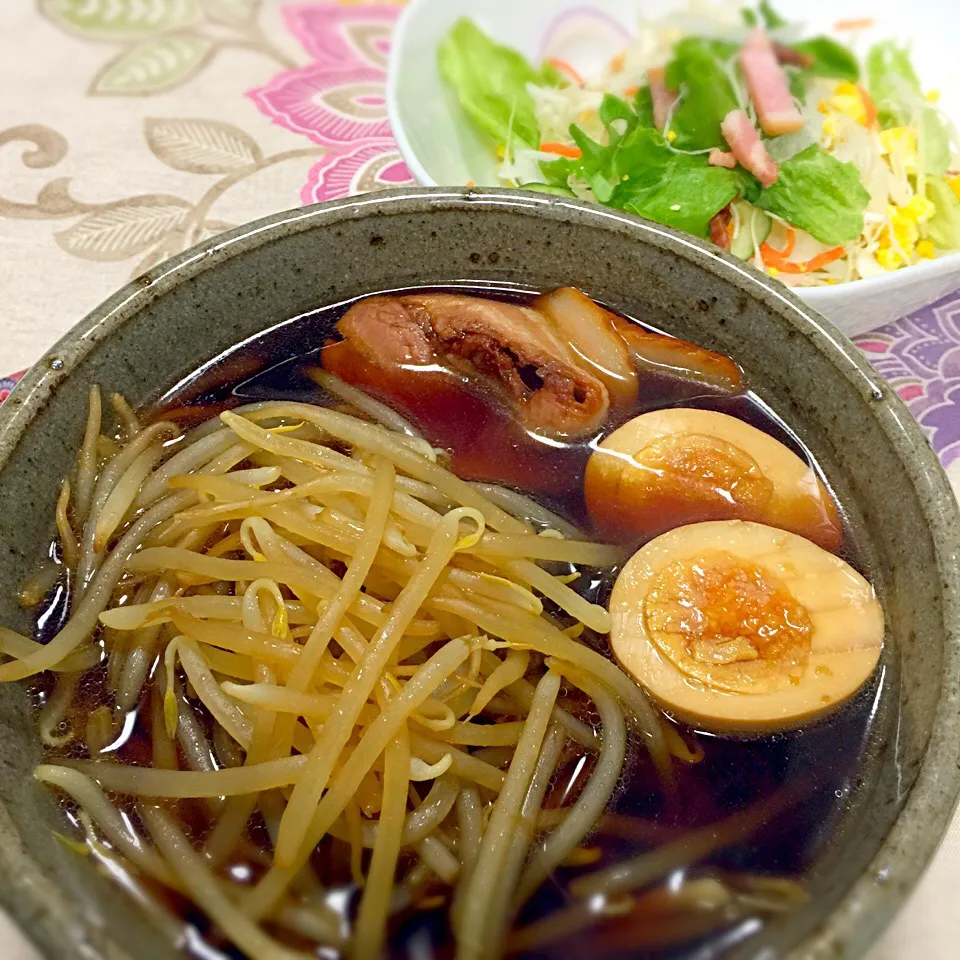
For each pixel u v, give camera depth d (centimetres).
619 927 19
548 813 20
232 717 20
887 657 21
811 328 23
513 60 38
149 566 22
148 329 24
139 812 19
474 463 25
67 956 16
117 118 38
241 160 37
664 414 24
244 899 18
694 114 35
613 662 21
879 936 16
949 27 38
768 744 20
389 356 26
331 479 22
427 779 20
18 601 21
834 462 23
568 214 25
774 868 19
